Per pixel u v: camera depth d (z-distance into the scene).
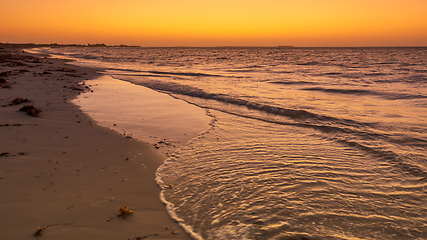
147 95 18.80
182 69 44.78
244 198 5.78
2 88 16.70
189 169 7.31
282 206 5.43
